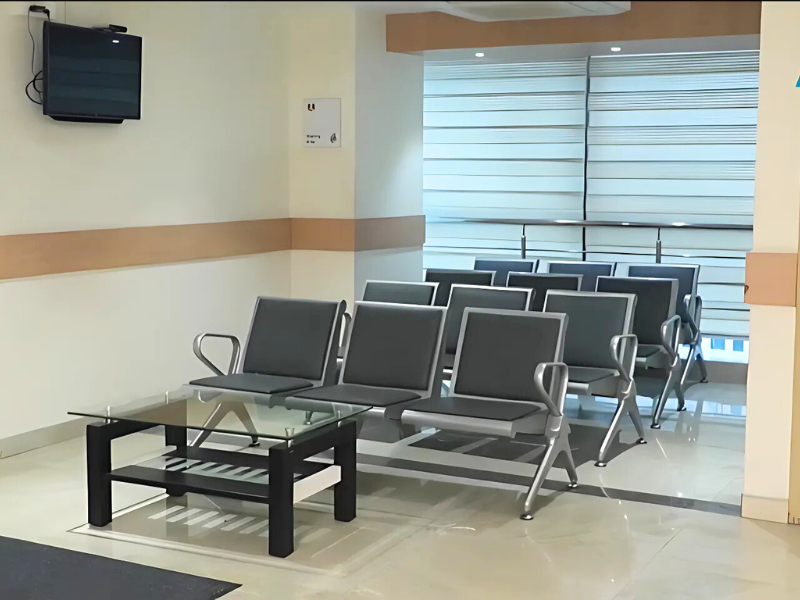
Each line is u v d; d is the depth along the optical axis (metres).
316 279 7.17
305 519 4.08
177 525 3.98
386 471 4.86
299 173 7.13
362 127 6.96
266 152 6.91
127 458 4.99
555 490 4.54
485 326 4.79
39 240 5.11
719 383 7.36
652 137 8.10
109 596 3.19
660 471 4.89
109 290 5.63
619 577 3.39
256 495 3.63
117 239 5.65
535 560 3.57
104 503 3.95
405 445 5.40
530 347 4.63
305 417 3.83
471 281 6.57
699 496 4.44
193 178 6.24
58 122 5.20
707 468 4.95
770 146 3.84
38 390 5.20
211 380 4.83
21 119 4.98
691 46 5.73
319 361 5.10
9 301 4.97
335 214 7.02
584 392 4.93
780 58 3.78
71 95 5.06
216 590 3.26
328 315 5.18
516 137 8.59
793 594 3.23
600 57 8.10
